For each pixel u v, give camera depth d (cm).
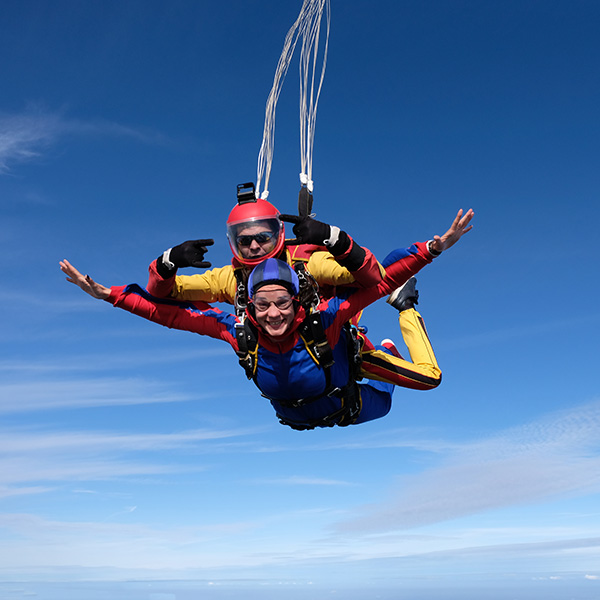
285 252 466
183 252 450
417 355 598
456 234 430
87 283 490
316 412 520
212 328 505
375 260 435
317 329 446
